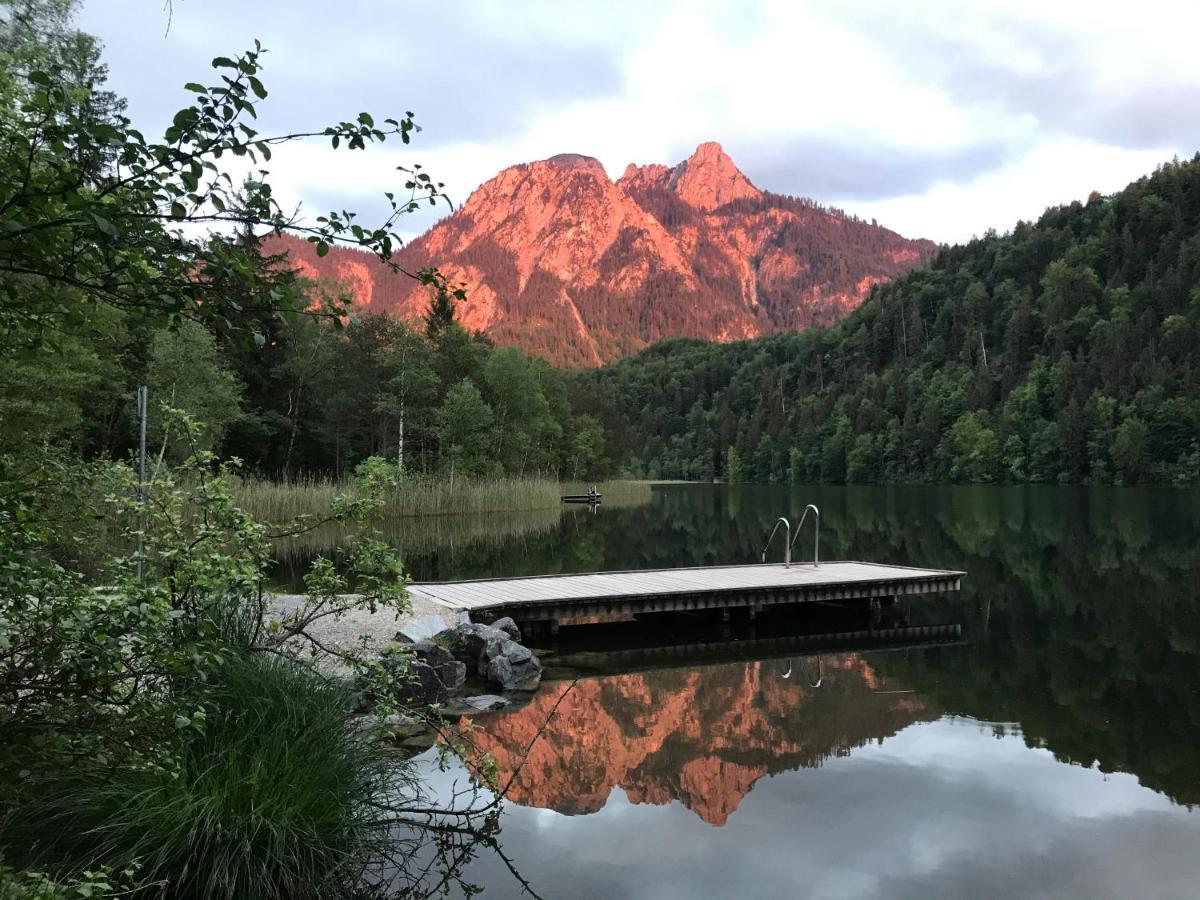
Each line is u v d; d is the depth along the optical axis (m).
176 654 3.00
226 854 3.64
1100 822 5.36
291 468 36.34
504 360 43.94
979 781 6.10
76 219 2.15
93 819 3.67
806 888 4.45
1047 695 8.52
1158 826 5.29
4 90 3.23
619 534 27.12
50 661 2.99
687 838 5.09
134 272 2.26
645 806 5.61
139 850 3.57
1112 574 17.00
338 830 4.14
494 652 8.93
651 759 6.58
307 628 8.54
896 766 6.43
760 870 4.67
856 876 4.59
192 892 3.61
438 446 38.94
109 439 24.95
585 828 5.21
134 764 3.40
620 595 11.45
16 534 2.82
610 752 6.73
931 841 5.07
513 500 35.34
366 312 45.53
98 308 2.64
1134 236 108.81
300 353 35.72
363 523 4.79
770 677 9.33
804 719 7.71
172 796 3.70
